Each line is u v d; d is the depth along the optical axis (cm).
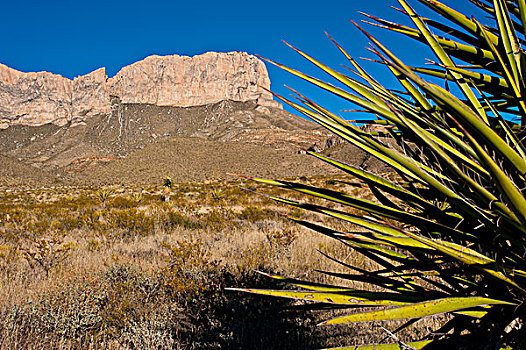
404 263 160
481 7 147
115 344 376
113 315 425
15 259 759
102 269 619
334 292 129
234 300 424
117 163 10806
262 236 973
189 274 514
